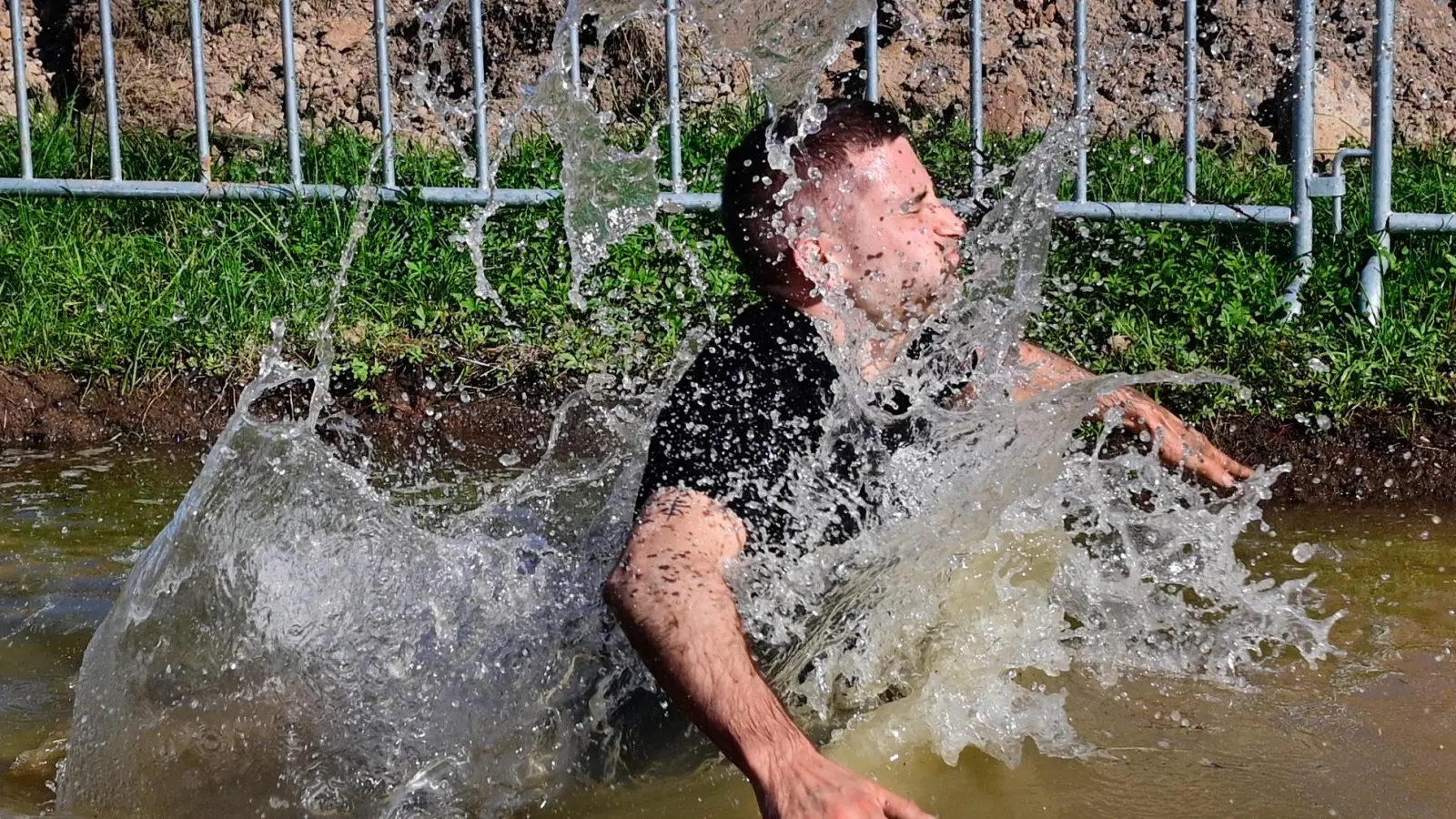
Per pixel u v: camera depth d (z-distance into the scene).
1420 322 4.99
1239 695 2.86
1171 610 3.23
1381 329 4.88
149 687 2.72
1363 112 6.89
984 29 6.99
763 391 2.50
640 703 2.66
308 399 5.28
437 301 5.71
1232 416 4.59
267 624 2.80
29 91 7.71
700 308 5.36
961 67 6.98
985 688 2.75
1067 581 3.27
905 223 2.59
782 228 2.58
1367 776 2.53
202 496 2.91
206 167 6.06
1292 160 5.27
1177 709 2.80
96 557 3.88
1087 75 5.71
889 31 7.07
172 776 2.57
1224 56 6.91
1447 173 6.09
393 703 2.70
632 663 2.69
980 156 5.48
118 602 2.86
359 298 5.69
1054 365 3.09
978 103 5.53
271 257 5.99
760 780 2.10
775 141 2.60
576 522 3.44
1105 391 2.85
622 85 7.08
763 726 2.14
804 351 2.54
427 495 4.43
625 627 2.24
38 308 5.70
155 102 7.54
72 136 6.86
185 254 6.03
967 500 2.68
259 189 6.05
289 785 2.55
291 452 3.00
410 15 7.53
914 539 2.62
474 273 5.69
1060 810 2.45
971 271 3.20
